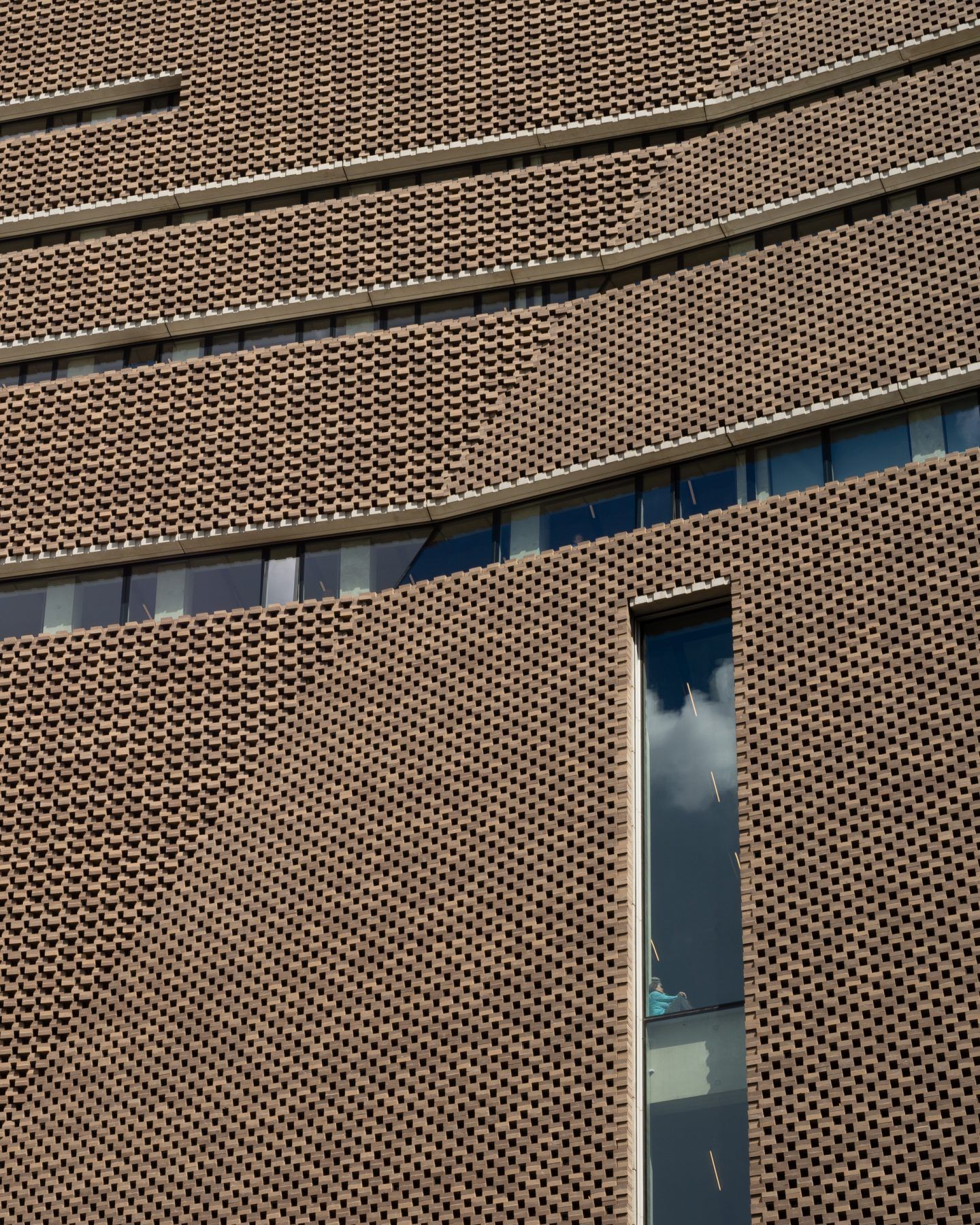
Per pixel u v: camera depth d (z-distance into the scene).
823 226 33.38
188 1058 28.97
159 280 37.03
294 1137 27.81
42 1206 28.53
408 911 28.88
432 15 38.47
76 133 39.41
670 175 34.84
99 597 34.47
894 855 26.25
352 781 30.39
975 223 31.23
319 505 33.69
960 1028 24.84
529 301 35.16
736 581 29.16
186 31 39.97
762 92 35.34
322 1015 28.58
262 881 30.06
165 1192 28.09
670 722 29.39
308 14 39.28
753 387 31.38
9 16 41.34
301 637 32.25
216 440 34.78
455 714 30.20
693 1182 26.02
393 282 35.72
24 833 31.70
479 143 36.88
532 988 27.53
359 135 37.69
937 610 27.69
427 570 32.94
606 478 32.16
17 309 37.47
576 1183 26.05
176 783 31.58
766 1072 25.50
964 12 34.19
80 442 35.41
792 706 27.84
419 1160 27.00
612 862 27.97
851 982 25.66
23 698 32.94
